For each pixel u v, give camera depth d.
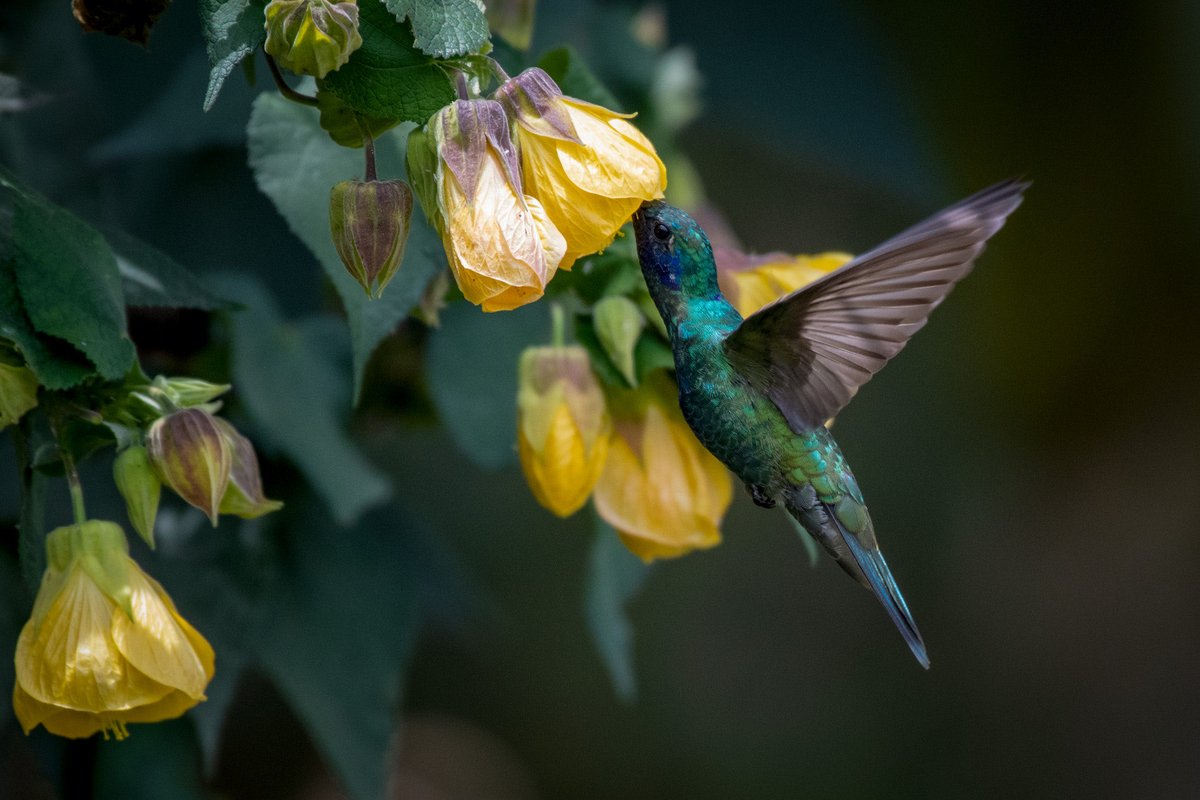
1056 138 3.03
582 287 2.45
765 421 2.45
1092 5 2.89
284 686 2.52
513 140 2.38
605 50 2.59
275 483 2.53
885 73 2.63
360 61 2.38
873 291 2.43
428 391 2.55
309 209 2.42
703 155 3.26
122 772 2.51
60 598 2.39
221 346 2.52
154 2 2.40
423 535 2.57
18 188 2.39
